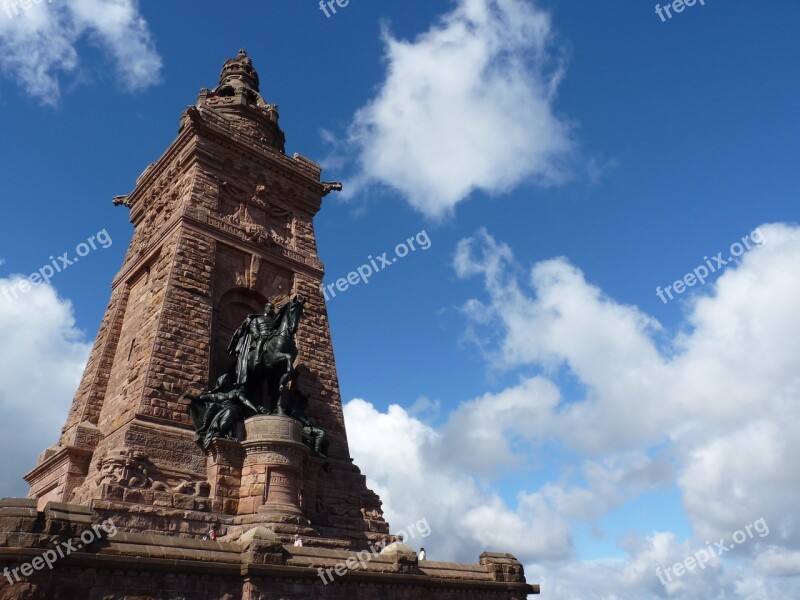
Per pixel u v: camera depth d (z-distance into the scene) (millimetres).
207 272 35375
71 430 33844
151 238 39031
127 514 24406
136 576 17922
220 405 30391
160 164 43531
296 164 44750
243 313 37594
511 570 28250
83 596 16812
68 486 30422
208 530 26203
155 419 28844
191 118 39750
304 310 39312
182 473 27703
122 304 39500
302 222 43500
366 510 33031
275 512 26969
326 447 32469
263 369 32156
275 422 29281
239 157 41781
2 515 16453
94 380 36250
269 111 48344
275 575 20219
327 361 38562
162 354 30844
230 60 52531
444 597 24922
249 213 40594
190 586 18781
